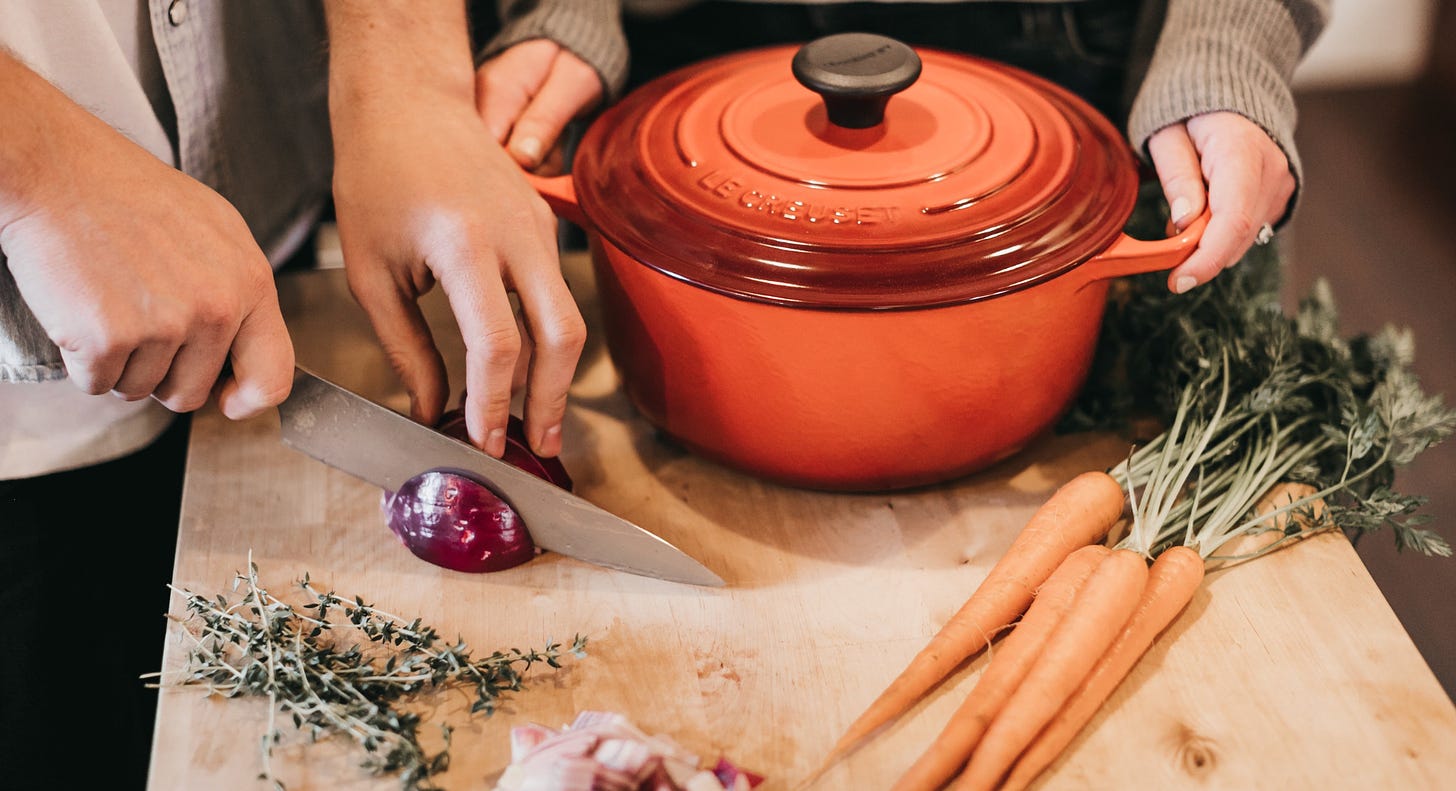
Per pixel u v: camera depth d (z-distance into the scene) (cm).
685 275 66
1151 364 85
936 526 76
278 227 95
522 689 65
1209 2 83
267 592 71
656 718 64
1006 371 70
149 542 93
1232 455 79
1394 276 201
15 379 70
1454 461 167
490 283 66
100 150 57
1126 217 70
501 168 72
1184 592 66
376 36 75
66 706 85
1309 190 223
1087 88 101
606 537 70
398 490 72
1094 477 73
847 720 64
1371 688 64
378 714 62
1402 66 258
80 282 56
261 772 60
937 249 65
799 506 78
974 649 66
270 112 91
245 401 65
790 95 77
